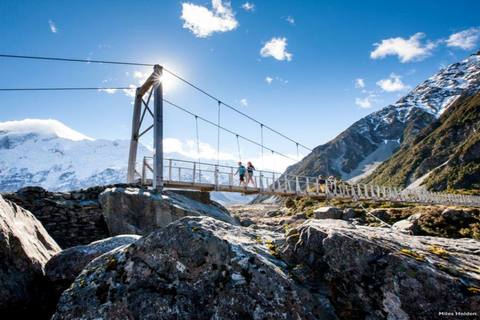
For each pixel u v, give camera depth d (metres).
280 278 4.32
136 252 4.82
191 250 4.51
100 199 13.88
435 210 21.06
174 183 18.06
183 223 5.04
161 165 16.42
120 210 13.65
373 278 3.92
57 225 12.60
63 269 6.00
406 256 3.92
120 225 13.43
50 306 5.95
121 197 13.88
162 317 4.06
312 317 3.99
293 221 26.22
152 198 14.15
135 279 4.48
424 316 3.47
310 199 34.38
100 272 4.72
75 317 4.18
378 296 3.81
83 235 13.14
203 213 15.98
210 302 4.12
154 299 4.21
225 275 4.32
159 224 13.67
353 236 4.36
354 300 4.00
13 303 5.36
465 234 17.70
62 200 13.25
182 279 4.35
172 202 14.73
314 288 4.36
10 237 5.82
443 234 18.42
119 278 4.55
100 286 4.50
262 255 4.81
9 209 7.07
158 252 4.65
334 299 4.20
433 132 181.00
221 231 5.14
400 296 3.66
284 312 3.99
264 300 4.09
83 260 6.07
